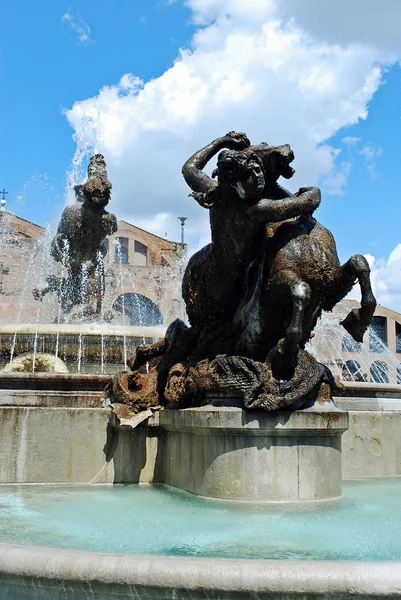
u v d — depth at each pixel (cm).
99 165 1084
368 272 467
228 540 348
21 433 559
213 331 564
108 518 407
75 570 268
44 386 632
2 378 625
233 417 470
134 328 897
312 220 508
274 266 486
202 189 527
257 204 496
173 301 4312
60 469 561
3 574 277
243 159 489
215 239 534
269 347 501
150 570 263
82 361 888
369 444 636
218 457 479
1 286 3962
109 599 266
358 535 360
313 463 474
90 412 573
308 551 325
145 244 5559
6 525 385
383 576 256
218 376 494
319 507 450
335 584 255
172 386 555
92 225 1059
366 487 556
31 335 874
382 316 4650
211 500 473
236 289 550
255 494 464
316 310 497
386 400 741
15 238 4053
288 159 507
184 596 260
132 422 558
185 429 519
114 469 567
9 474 554
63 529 374
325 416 475
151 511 432
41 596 273
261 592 256
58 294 1063
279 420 467
